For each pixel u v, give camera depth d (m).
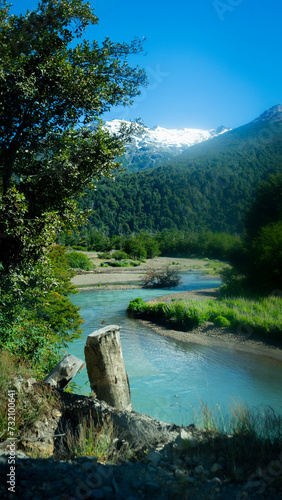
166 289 26.12
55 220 6.68
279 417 2.78
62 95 7.26
